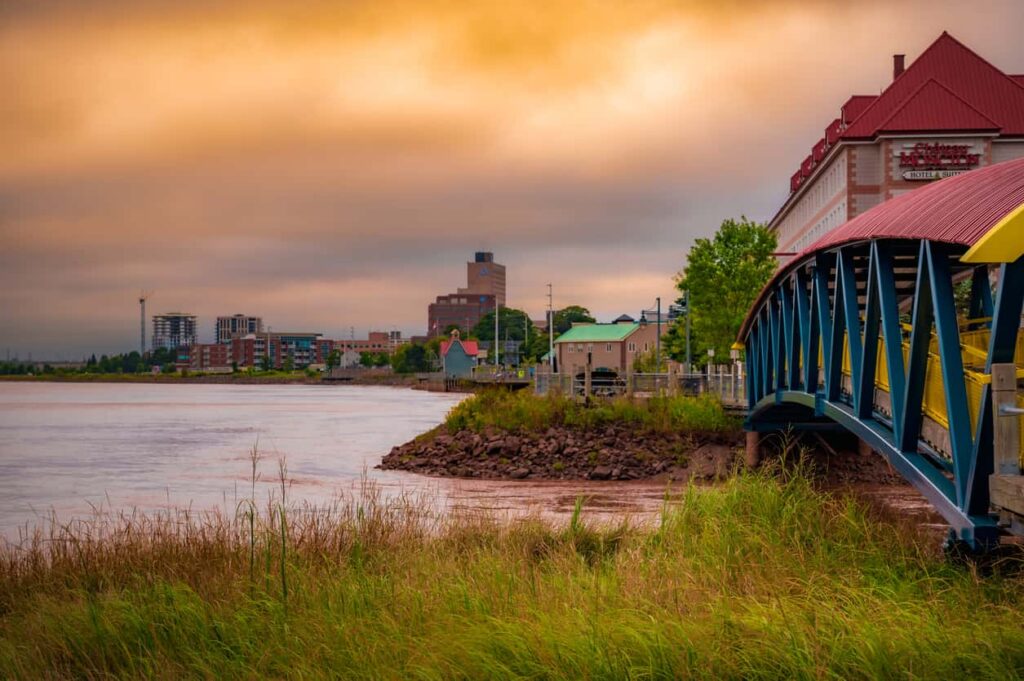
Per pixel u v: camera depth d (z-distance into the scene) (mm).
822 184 90375
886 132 75875
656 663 9680
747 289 71062
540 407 44875
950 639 9852
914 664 9398
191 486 37125
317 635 11266
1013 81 79875
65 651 11469
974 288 20766
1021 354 16438
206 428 75312
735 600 11609
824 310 23734
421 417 91062
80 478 40312
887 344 17703
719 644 9938
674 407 42062
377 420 85875
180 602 12672
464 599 11961
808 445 36375
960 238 14102
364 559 15570
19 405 127438
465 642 10398
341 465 45438
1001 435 13141
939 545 16125
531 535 17234
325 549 15797
